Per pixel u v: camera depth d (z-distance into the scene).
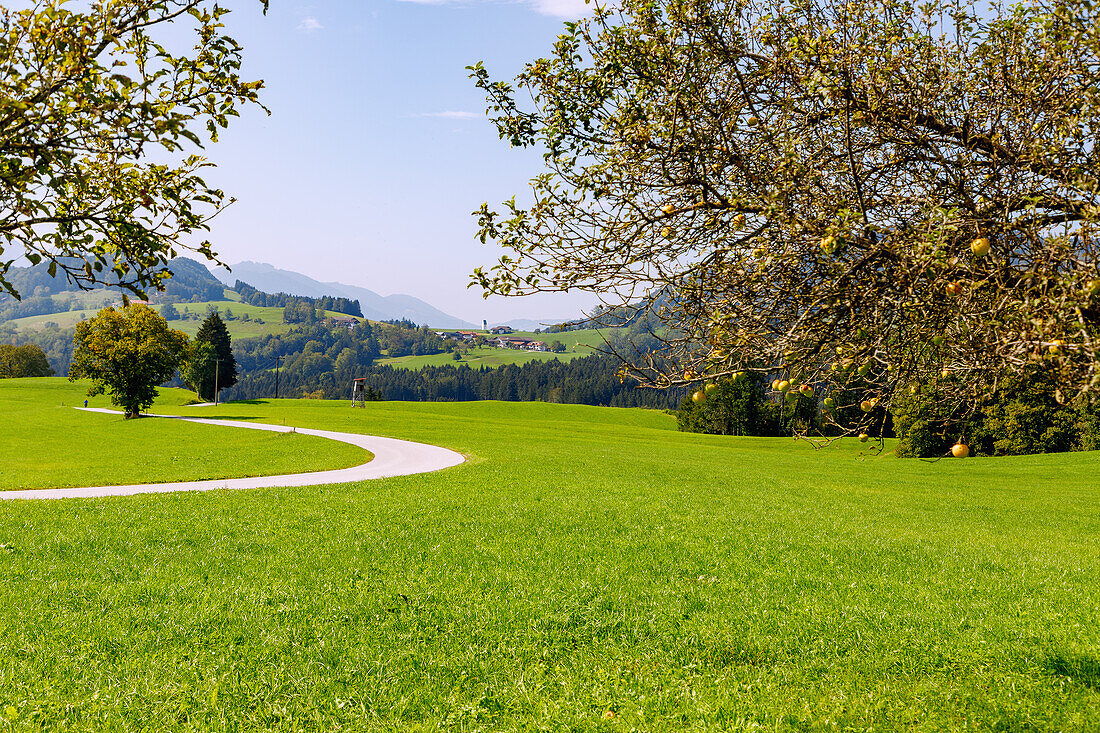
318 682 8.23
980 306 3.80
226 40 4.78
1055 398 3.45
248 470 33.94
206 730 7.04
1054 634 9.86
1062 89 4.33
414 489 25.25
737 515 21.06
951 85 4.53
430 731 7.17
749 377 4.32
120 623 10.11
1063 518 24.06
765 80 4.58
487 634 10.05
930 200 4.04
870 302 3.89
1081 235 3.49
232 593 11.77
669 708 7.76
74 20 4.33
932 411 4.14
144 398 75.06
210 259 5.00
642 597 12.05
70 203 4.91
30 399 109.25
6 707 7.24
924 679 8.43
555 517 19.72
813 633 10.16
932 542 17.89
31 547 14.91
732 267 4.17
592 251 4.71
